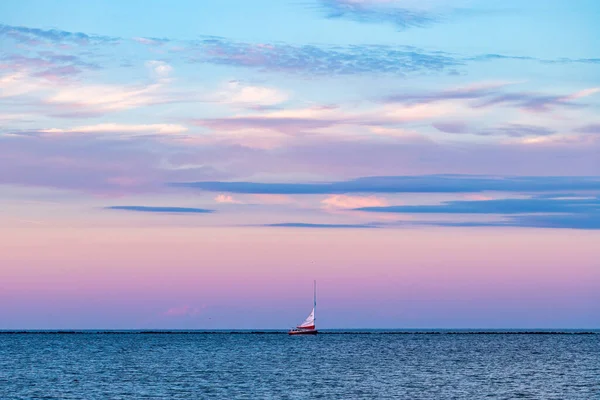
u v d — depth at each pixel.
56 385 125.75
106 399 107.12
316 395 111.31
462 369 158.00
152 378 138.00
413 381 131.25
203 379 135.75
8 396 111.00
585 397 109.00
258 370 156.00
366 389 118.69
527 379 135.25
